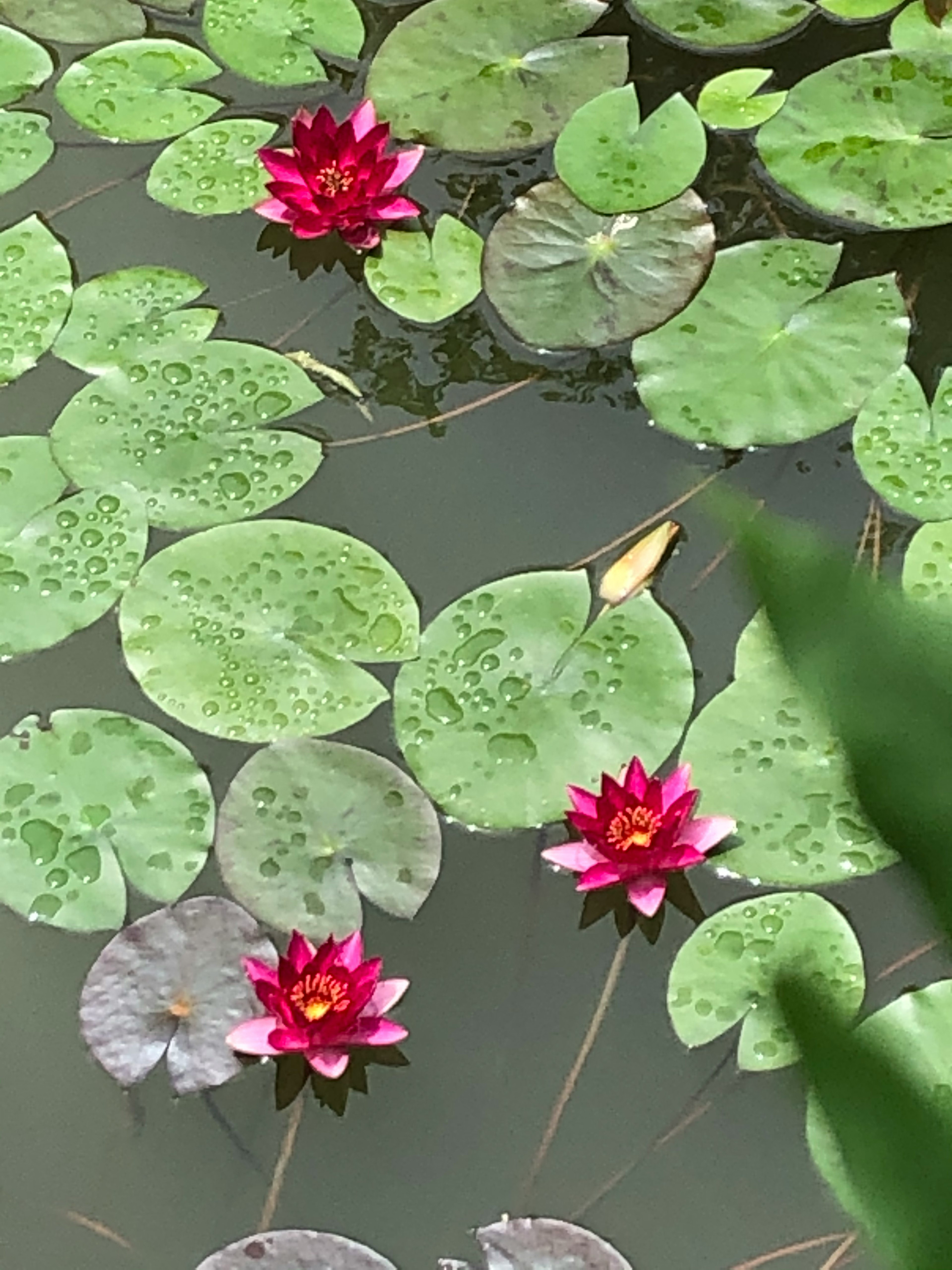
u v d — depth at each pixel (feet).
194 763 5.97
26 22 6.98
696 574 6.14
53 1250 5.64
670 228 6.54
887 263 6.47
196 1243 5.64
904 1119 2.99
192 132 6.78
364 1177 5.68
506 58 6.83
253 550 6.18
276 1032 5.68
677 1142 5.68
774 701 5.96
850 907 5.81
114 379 6.41
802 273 6.46
